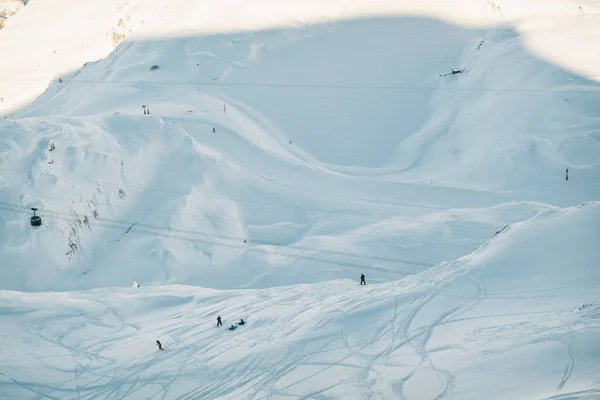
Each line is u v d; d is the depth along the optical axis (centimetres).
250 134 7962
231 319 3506
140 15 12938
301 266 5278
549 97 7881
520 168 7062
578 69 8281
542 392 1892
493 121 7912
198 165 6700
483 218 5691
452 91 8850
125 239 5750
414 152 7869
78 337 3378
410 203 6481
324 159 7856
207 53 10369
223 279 5288
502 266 3177
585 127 7356
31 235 5516
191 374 2808
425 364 2409
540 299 2761
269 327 3228
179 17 11625
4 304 3772
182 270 5394
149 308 3862
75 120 6919
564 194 6506
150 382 2783
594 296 2655
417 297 3083
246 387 2594
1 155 6069
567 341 2202
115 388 2761
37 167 6047
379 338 2770
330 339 2869
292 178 6994
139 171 6569
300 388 2475
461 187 6850
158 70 10319
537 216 3591
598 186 6588
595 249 3066
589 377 1919
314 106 8912
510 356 2227
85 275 5431
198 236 5800
